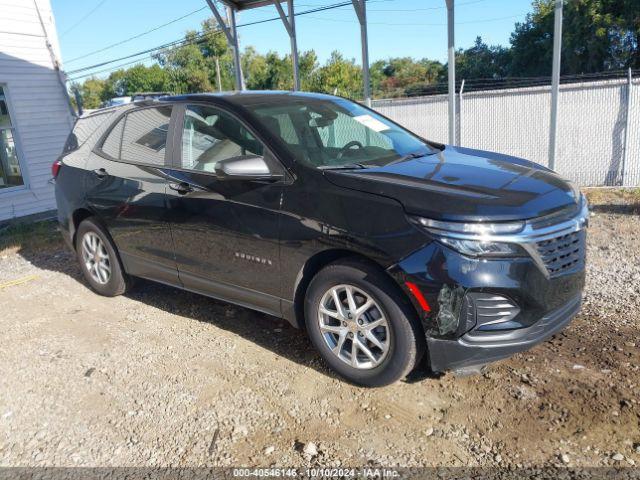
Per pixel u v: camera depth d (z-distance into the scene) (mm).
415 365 3316
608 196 9195
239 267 3996
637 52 30797
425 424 3117
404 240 3104
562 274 3213
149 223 4609
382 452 2914
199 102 4414
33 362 4141
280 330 4457
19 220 10969
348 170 3607
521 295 3023
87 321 4879
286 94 4652
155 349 4238
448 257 2984
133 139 4918
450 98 8680
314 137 4039
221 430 3176
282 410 3334
